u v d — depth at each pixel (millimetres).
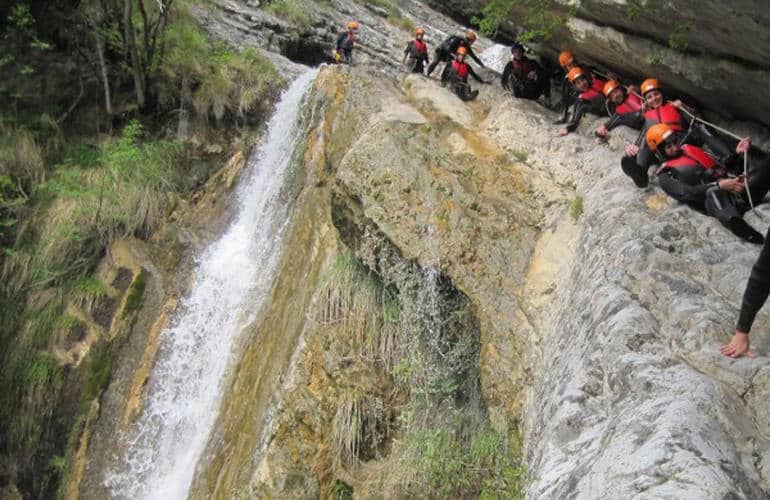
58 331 9844
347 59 14188
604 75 8547
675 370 3695
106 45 12352
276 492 6727
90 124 12016
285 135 11281
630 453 3293
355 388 7078
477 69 12430
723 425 3305
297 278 8523
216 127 12453
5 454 9328
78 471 9164
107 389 9695
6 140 11133
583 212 6621
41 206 10891
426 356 6969
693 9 5086
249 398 7965
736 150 5453
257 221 10547
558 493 3662
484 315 6527
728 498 2824
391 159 7457
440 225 6980
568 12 7551
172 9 13672
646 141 5746
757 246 4793
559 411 4270
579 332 5000
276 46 15266
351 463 6812
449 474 6227
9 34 11641
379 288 7566
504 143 8180
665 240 5008
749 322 3482
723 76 5875
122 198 11055
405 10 21438
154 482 8875
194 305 10117
